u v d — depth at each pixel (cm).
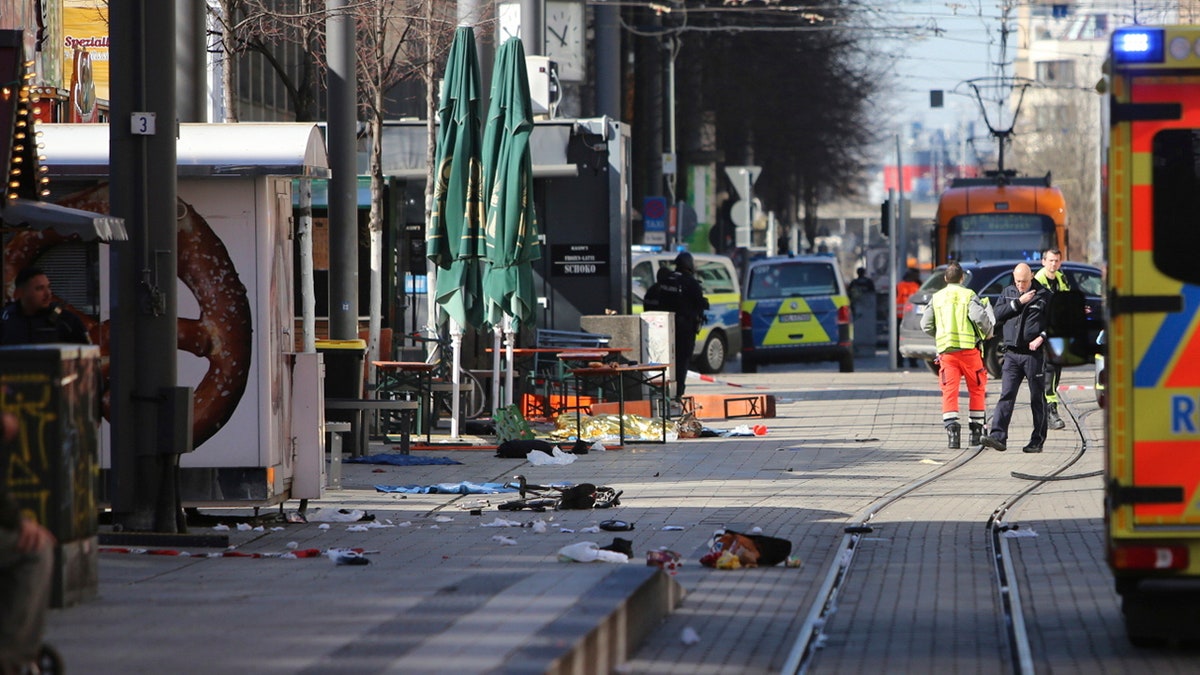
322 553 3981
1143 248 2839
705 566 3919
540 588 3131
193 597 3203
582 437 6994
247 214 4431
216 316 4444
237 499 4450
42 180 3831
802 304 12375
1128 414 2838
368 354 7075
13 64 3722
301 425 4638
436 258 6906
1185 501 2820
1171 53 2836
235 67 7288
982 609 3438
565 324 8931
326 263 7225
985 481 5584
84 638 2736
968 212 14038
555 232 8919
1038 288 6500
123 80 4053
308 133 4428
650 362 8294
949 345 6650
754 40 19438
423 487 5366
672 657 2975
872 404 8900
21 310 3750
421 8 8288
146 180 4072
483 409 7906
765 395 8269
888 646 3080
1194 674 2814
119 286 4075
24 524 2214
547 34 12106
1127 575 2859
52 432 3012
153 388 4103
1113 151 2850
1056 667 2875
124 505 4125
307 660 2514
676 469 5984
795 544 4250
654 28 17062
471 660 2470
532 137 8869
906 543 4288
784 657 2972
